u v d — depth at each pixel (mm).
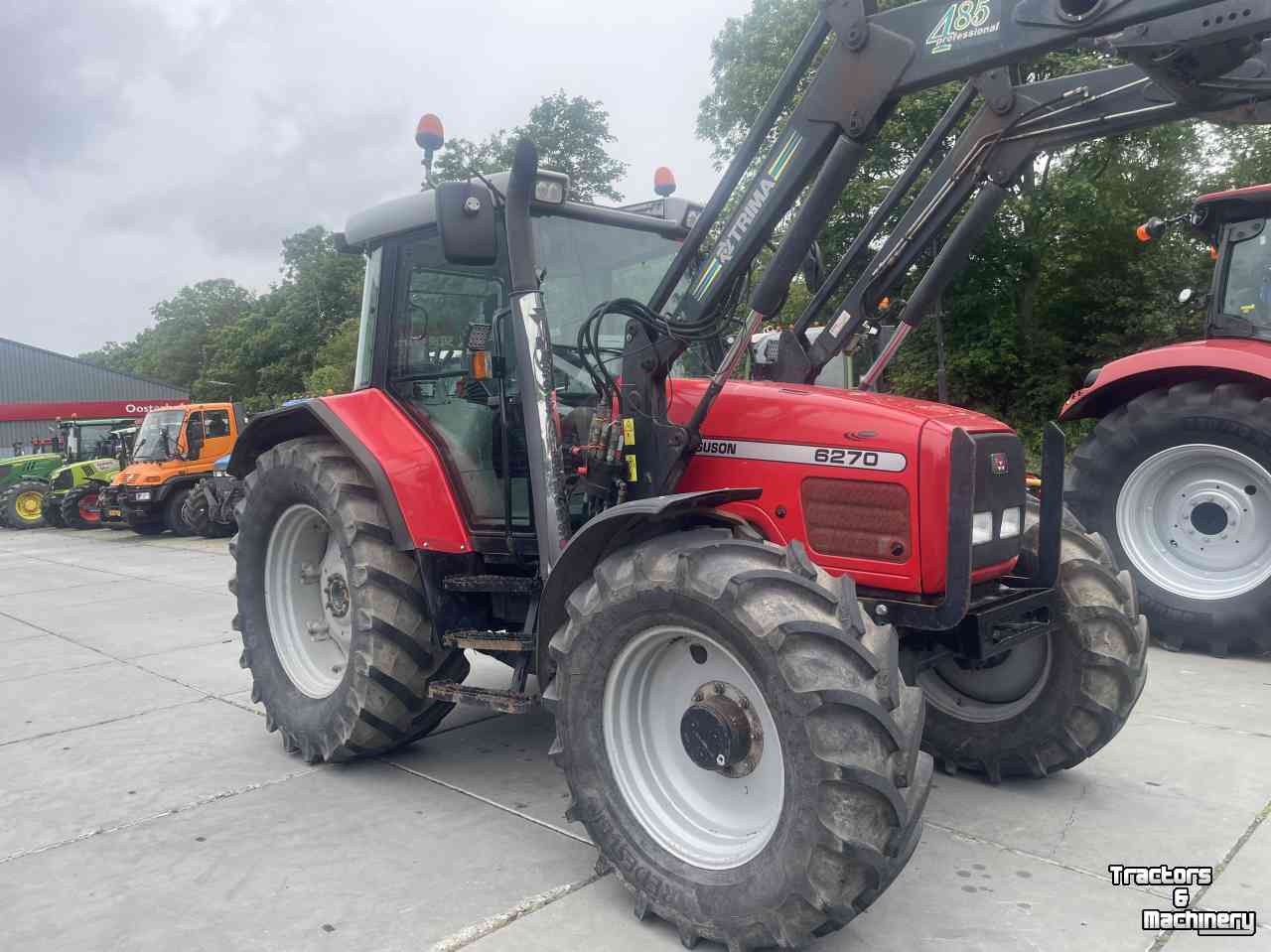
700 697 2566
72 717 4613
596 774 2629
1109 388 5734
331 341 46500
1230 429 5125
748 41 16562
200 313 81000
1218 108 2914
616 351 3639
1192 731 3924
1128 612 3252
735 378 3754
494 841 3045
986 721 3467
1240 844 2895
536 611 3342
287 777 3672
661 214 3961
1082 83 3266
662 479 3064
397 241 3809
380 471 3510
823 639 2230
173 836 3133
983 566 2846
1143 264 15531
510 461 3541
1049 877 2711
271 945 2439
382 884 2754
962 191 3490
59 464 19859
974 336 15875
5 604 8438
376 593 3506
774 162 2883
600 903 2633
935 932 2420
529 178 3131
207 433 15195
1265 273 5344
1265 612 4984
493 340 3480
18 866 2939
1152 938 2377
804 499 2918
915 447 2721
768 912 2242
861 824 2131
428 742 4066
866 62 2697
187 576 9992
